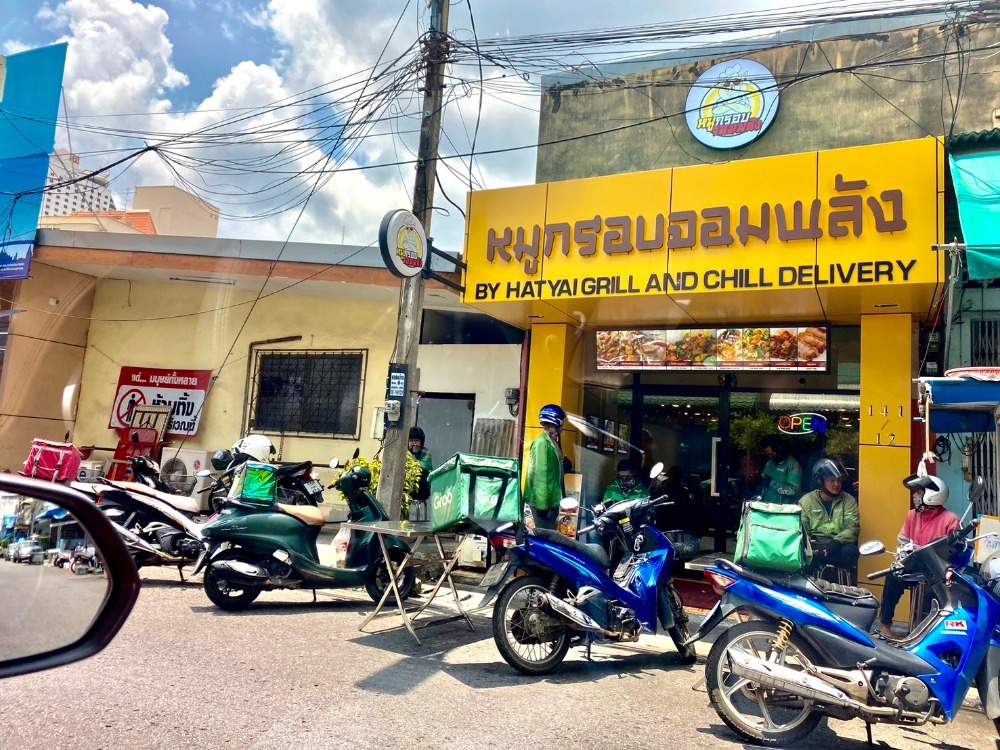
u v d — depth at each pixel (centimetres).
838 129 917
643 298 764
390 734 365
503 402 1002
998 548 557
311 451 1177
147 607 604
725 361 845
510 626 504
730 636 414
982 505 728
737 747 389
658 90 1017
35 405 1310
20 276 1282
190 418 1265
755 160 722
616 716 421
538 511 651
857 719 443
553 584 505
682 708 448
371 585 673
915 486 585
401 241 715
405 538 592
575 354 919
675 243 746
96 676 420
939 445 750
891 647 398
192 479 855
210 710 380
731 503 905
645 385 969
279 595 700
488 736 372
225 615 598
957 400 573
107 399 1341
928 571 424
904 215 657
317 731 362
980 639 398
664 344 877
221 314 1287
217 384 1262
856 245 672
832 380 870
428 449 1048
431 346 1062
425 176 791
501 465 521
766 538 446
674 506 927
